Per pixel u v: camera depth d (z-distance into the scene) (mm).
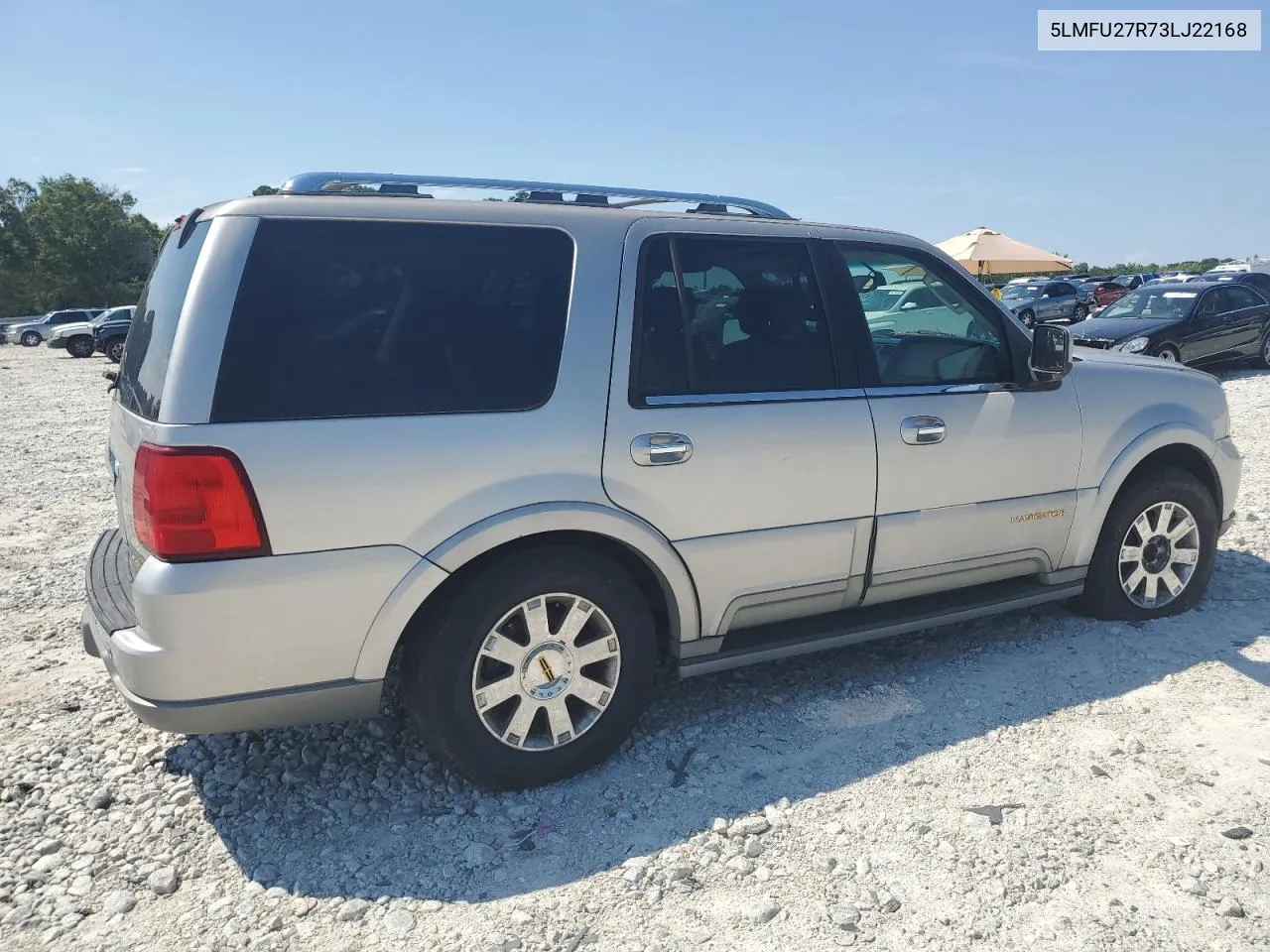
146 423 2738
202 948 2477
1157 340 13227
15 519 7238
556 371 3088
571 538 3199
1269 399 11266
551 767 3195
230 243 2770
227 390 2674
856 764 3332
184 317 2713
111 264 83375
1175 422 4367
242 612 2689
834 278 3691
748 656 3545
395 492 2826
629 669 3283
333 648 2830
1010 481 3973
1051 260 21047
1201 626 4469
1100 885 2662
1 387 20000
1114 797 3078
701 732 3588
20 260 81938
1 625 4824
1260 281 16344
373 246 2938
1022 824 2943
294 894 2689
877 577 3750
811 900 2625
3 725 3686
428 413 2896
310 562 2744
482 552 2986
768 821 2990
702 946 2461
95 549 3637
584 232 3246
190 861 2844
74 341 31312
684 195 3664
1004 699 3789
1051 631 4445
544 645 3125
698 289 3404
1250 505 6473
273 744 3531
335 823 3037
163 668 2652
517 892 2695
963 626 4555
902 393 3725
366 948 2475
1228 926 2494
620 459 3143
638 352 3236
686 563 3316
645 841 2922
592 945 2473
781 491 3447
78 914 2598
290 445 2705
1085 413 4148
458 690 3008
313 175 3117
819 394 3549
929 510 3787
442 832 2988
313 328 2805
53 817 3055
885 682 3975
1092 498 4203
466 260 3055
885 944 2453
